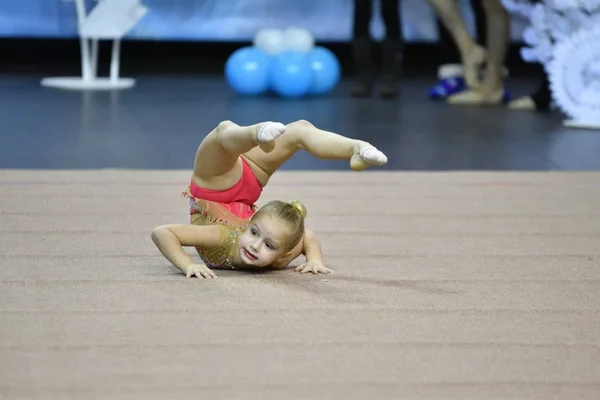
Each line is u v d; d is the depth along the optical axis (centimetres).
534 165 1227
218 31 2286
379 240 806
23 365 504
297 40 1912
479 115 1669
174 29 2273
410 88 2052
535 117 1656
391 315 601
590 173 1143
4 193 938
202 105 1698
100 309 593
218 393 476
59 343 535
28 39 2362
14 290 627
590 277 704
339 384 492
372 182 1066
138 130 1413
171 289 637
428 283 675
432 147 1341
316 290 648
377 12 2341
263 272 692
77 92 1825
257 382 491
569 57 1527
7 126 1410
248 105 1712
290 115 1600
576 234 843
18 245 743
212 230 680
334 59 1883
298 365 514
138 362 512
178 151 1257
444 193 1015
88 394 471
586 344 562
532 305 632
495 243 803
